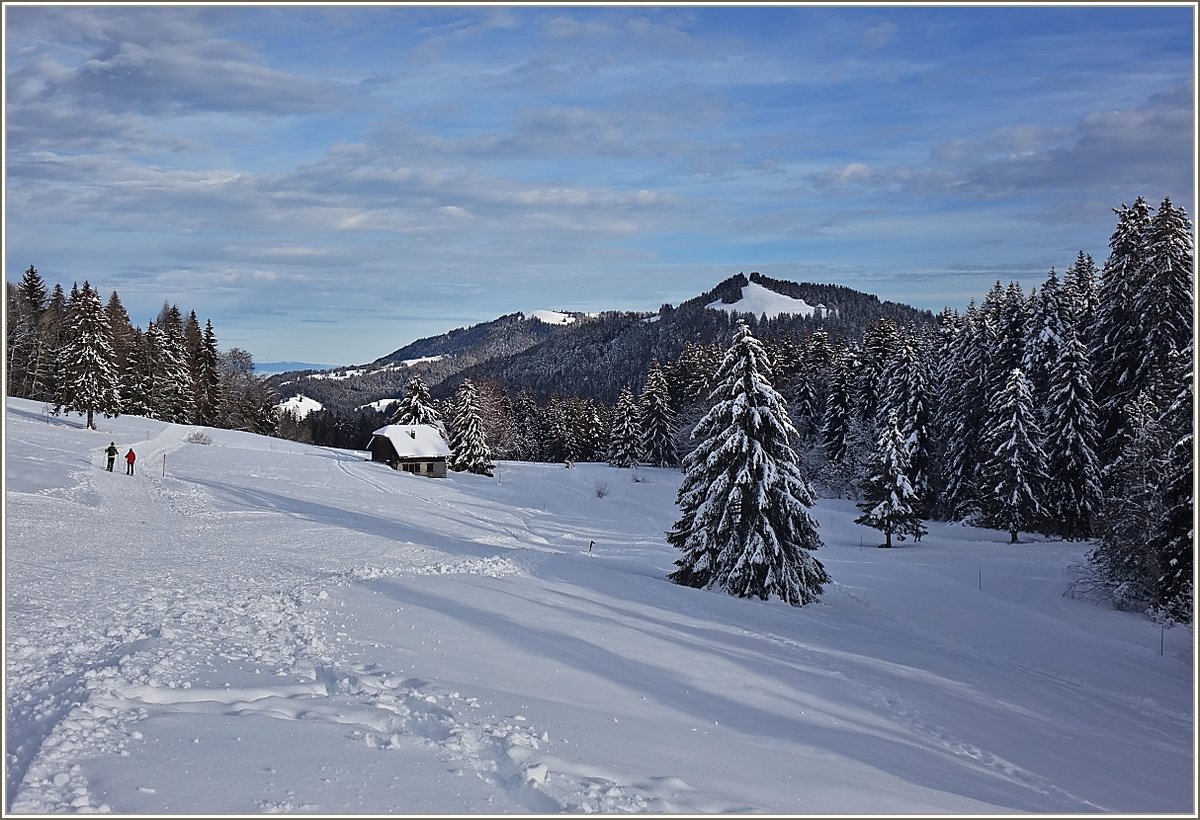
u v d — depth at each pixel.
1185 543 23.31
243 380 101.44
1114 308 38.03
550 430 103.81
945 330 64.62
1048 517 40.16
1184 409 24.66
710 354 86.75
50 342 79.00
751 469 23.91
